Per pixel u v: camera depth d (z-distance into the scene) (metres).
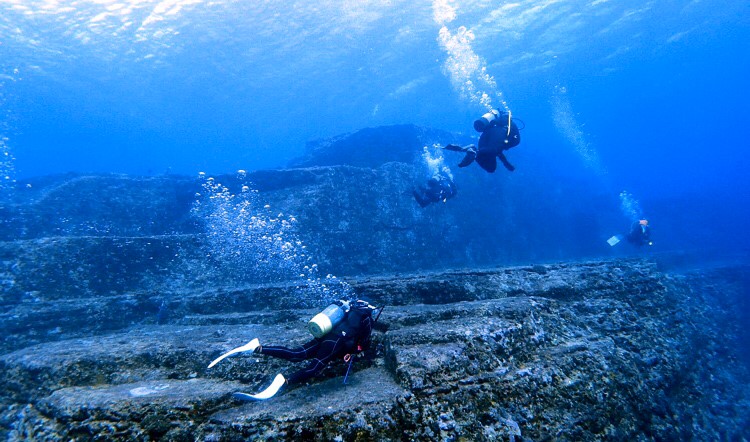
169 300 7.21
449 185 9.25
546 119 77.06
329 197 12.17
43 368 3.95
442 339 3.76
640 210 26.34
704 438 5.23
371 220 12.87
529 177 20.77
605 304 6.27
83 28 21.25
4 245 7.27
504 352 3.88
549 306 5.40
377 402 2.88
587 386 4.02
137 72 28.39
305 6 19.03
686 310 7.96
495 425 3.17
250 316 6.03
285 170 12.53
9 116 51.16
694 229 25.97
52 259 7.35
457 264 14.79
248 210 11.44
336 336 3.19
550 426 3.46
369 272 12.01
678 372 5.86
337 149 17.02
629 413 4.15
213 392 3.29
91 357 4.04
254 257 10.10
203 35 22.05
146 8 19.17
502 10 20.81
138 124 51.38
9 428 3.68
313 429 2.64
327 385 3.40
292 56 25.56
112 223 11.41
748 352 8.99
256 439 2.60
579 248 20.62
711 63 43.03
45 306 6.68
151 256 8.51
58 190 11.30
